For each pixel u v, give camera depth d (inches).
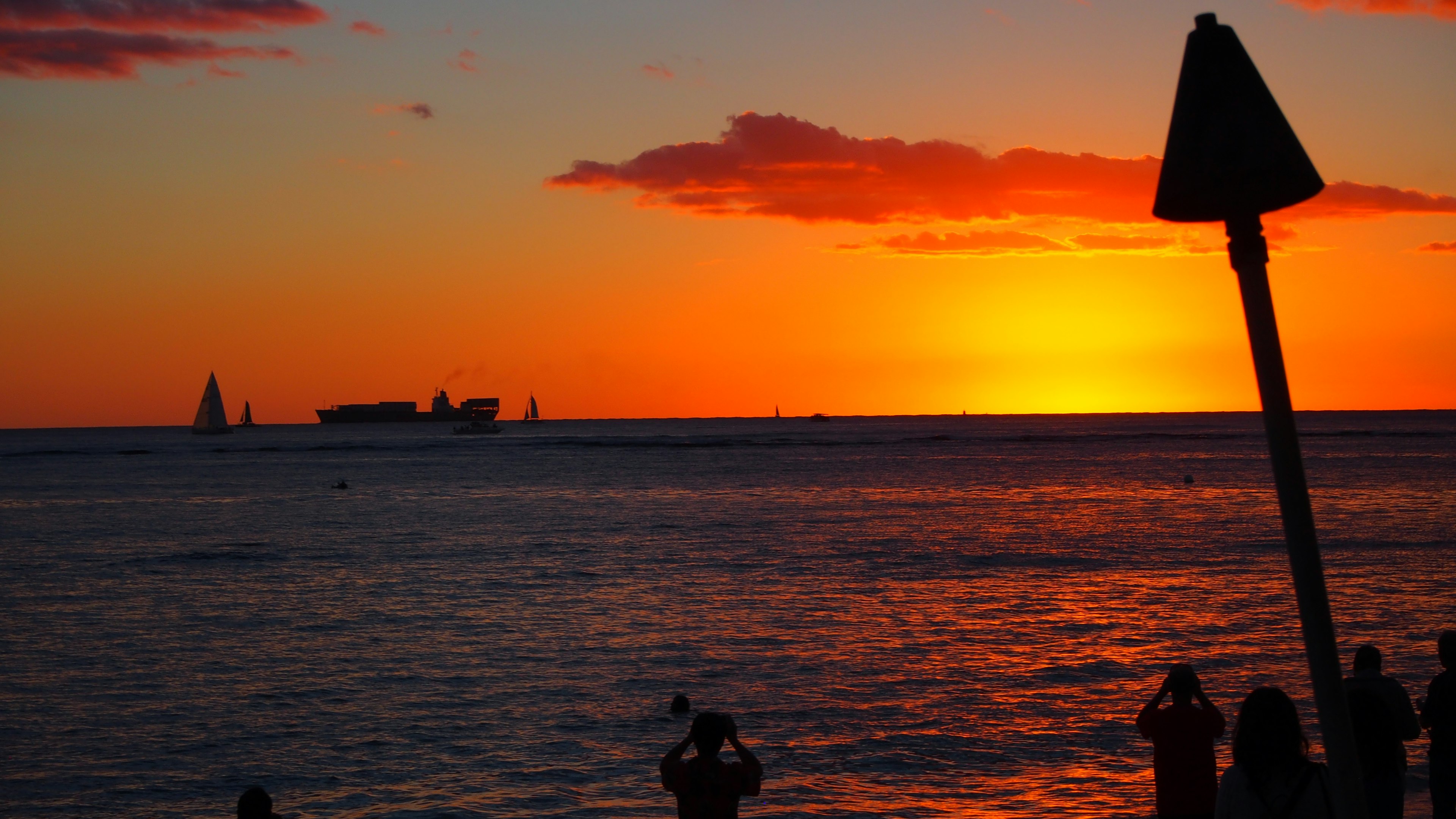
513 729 734.5
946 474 4104.3
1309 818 228.1
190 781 634.8
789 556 1712.6
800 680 860.0
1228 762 619.8
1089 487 3309.5
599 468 4923.7
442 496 3304.6
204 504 3073.3
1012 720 733.3
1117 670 875.4
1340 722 135.0
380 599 1328.7
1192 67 146.0
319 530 2265.0
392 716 770.8
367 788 616.1
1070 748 666.8
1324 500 2625.5
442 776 636.1
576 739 708.7
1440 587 1274.6
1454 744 374.6
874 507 2709.2
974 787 594.9
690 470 4630.9
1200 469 4244.6
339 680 887.7
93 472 4982.8
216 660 974.4
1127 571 1496.1
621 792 602.2
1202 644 973.8
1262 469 4192.9
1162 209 146.6
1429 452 5270.7
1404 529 1966.0
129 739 721.6
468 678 886.4
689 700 802.2
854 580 1440.7
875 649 974.4
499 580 1488.7
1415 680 817.5
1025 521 2277.3
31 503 3161.9
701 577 1487.5
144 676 911.0
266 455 6963.6
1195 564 1560.0
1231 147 138.5
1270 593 1270.9
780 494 3174.2
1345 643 959.0
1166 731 381.1
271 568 1654.8
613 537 2055.9
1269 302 141.3
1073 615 1136.2
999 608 1190.9
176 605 1300.4
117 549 1926.7
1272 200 141.1
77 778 642.8
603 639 1046.4
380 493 3486.7
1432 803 412.8
